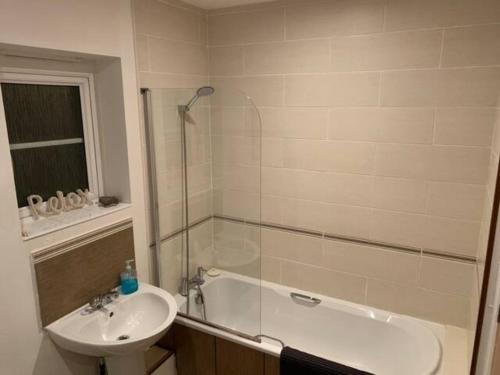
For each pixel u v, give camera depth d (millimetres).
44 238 1607
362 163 2205
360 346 2367
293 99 2311
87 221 1797
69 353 1780
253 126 2283
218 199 2525
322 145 2289
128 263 2002
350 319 2381
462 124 1932
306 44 2201
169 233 2312
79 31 1646
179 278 2432
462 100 1907
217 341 2104
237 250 2480
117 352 1599
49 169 1827
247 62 2402
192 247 2480
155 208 2186
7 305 1496
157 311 1925
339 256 2408
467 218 2025
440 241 2115
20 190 1715
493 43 1800
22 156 1705
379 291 2344
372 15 2006
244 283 2420
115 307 1864
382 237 2256
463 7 1818
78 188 1981
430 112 1985
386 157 2137
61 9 1562
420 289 2230
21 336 1567
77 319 1737
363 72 2090
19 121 1673
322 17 2127
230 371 2111
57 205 1829
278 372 1949
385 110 2082
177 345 2256
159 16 2096
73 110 1904
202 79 2512
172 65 2236
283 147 2408
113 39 1814
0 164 1411
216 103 2344
